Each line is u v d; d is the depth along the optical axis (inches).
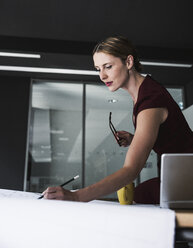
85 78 205.6
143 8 148.9
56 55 172.6
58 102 203.2
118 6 147.7
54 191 28.0
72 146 195.0
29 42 171.5
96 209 20.6
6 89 198.8
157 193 50.8
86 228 20.2
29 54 170.9
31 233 21.6
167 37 175.5
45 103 202.1
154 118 35.7
